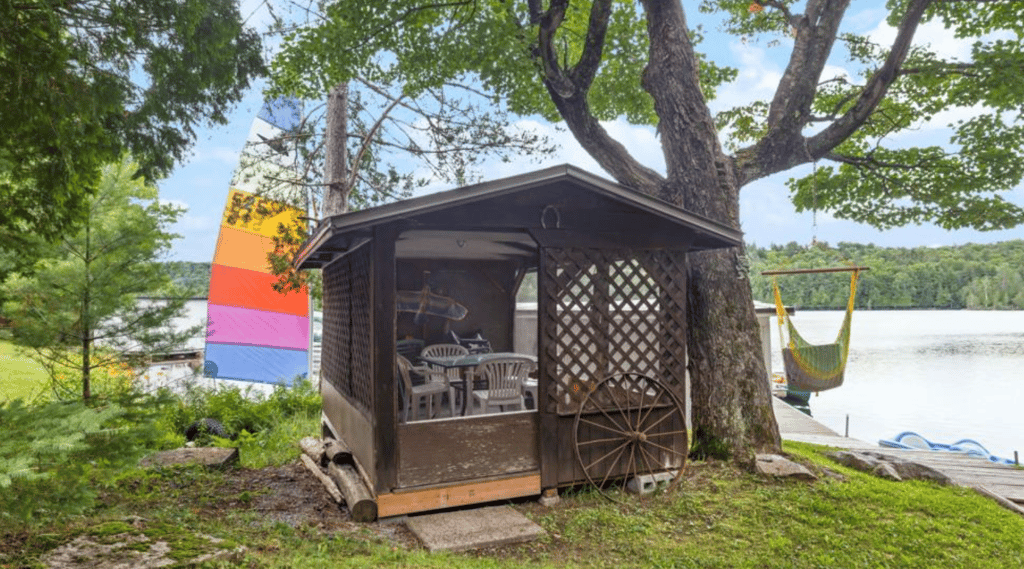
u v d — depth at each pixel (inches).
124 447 152.0
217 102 181.8
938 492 247.9
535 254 352.5
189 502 202.8
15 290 202.1
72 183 161.8
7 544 134.9
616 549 180.9
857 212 390.6
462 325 388.8
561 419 218.4
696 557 175.8
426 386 285.9
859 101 278.8
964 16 332.8
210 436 308.7
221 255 619.8
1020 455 716.7
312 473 248.2
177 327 265.0
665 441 234.2
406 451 197.5
